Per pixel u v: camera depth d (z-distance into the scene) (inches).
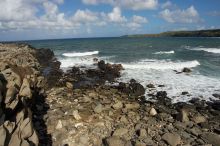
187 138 382.0
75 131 386.0
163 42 2866.6
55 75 884.0
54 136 368.5
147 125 428.5
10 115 319.0
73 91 656.4
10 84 417.1
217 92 667.4
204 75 865.5
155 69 997.8
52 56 1499.8
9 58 922.1
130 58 1334.9
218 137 376.5
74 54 1603.1
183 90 697.0
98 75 896.9
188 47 2004.2
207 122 462.9
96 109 474.0
